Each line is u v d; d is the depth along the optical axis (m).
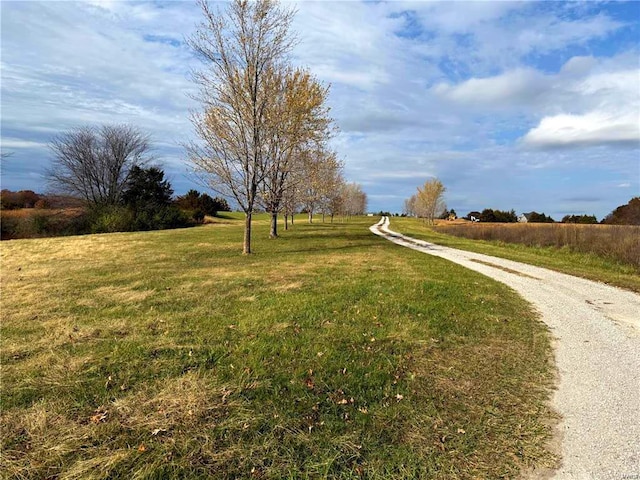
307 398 3.78
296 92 18.31
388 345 5.20
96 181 41.19
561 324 6.40
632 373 4.50
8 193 45.25
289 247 17.84
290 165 18.48
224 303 7.27
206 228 34.59
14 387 3.93
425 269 11.63
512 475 2.78
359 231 32.31
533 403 3.79
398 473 2.80
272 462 2.88
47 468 2.79
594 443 3.14
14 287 8.86
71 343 5.17
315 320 6.20
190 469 2.79
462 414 3.57
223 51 14.06
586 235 17.70
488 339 5.54
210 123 14.34
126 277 10.05
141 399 3.71
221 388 3.92
